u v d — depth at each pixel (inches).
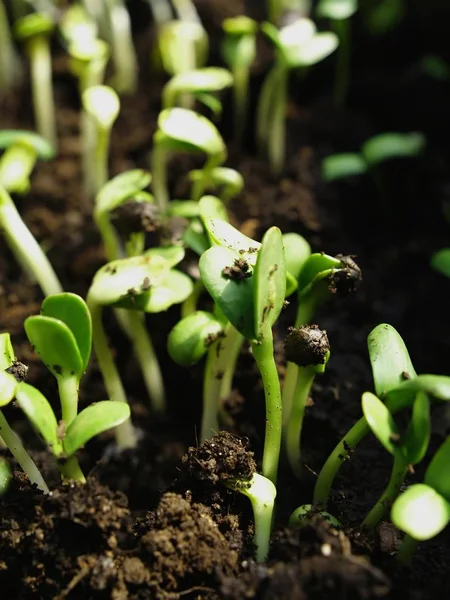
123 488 8.4
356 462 8.4
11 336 9.8
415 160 12.3
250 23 11.7
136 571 6.8
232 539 7.1
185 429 9.0
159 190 10.9
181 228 9.1
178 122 9.3
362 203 11.8
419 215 11.8
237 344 8.4
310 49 11.1
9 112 13.7
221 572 6.8
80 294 10.4
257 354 6.8
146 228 8.8
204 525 6.9
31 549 6.9
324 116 13.1
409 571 6.9
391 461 8.5
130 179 9.1
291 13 13.5
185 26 12.8
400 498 6.0
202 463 7.1
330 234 11.1
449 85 13.3
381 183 11.7
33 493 7.3
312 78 14.1
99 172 10.6
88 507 6.8
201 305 9.6
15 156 10.1
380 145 11.1
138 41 15.1
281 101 11.6
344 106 13.7
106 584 6.7
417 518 5.9
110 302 7.5
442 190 12.0
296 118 13.1
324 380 9.1
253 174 11.9
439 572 7.2
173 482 7.5
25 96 13.9
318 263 7.5
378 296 10.7
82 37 12.3
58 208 11.8
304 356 7.1
